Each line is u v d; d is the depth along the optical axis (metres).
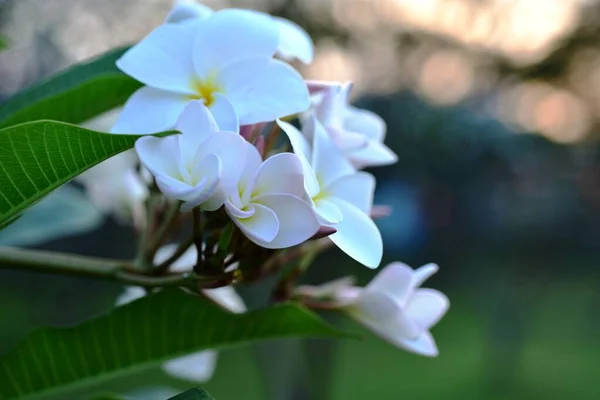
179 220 0.54
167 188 0.47
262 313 0.54
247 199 0.48
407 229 4.27
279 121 0.49
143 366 0.55
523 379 3.57
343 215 0.50
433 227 4.46
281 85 0.50
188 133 0.47
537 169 4.57
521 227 4.73
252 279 0.54
